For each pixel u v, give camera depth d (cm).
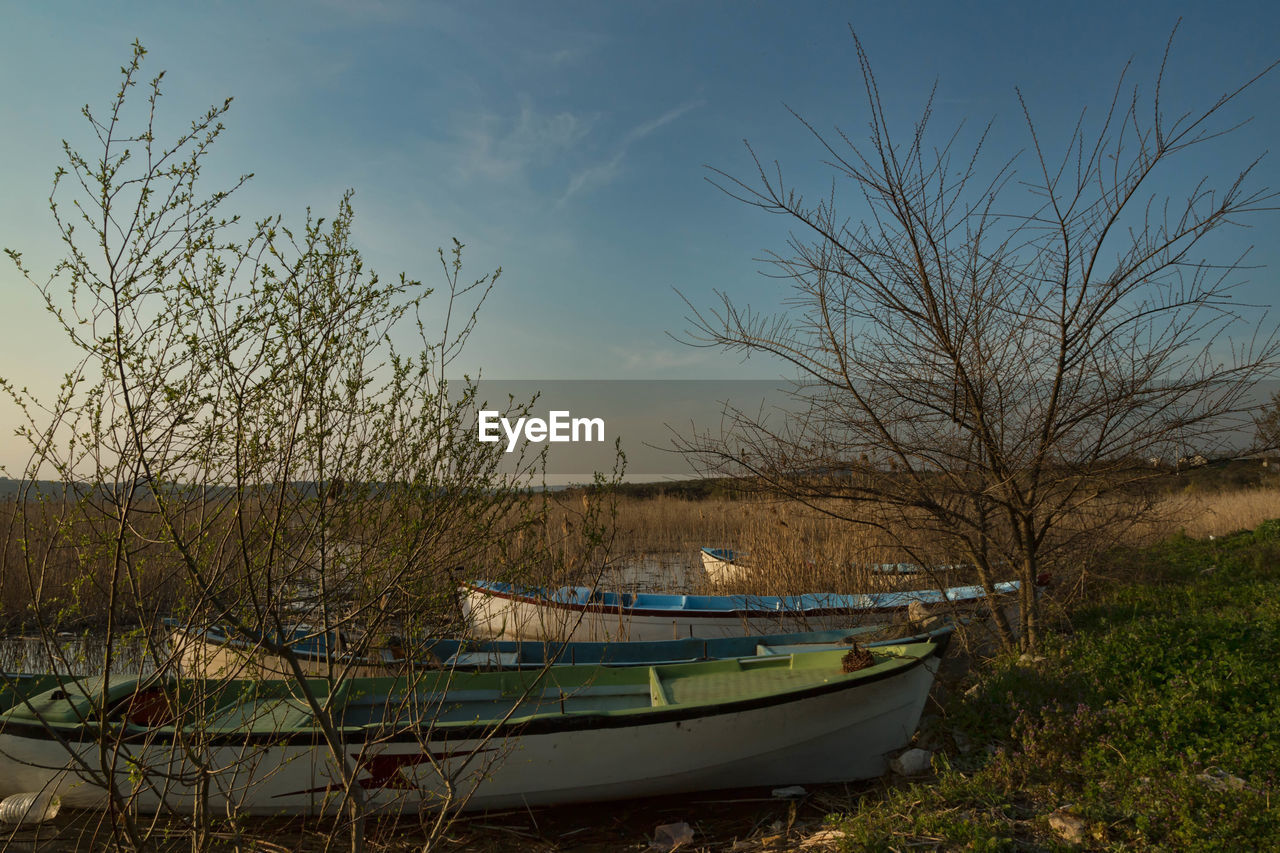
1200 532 1398
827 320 619
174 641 333
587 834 469
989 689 541
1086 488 608
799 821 466
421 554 334
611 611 845
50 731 331
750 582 1033
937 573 734
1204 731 448
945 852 361
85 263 283
